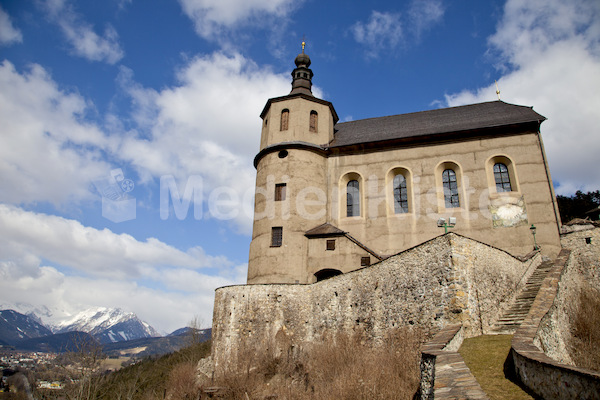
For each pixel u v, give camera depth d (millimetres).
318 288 26938
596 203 41594
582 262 27500
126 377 43719
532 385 10477
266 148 36031
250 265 33500
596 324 20562
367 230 33562
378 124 40625
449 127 35125
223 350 28141
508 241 30031
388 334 21234
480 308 18844
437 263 19578
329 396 17641
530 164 31219
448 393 8141
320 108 38062
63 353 38312
